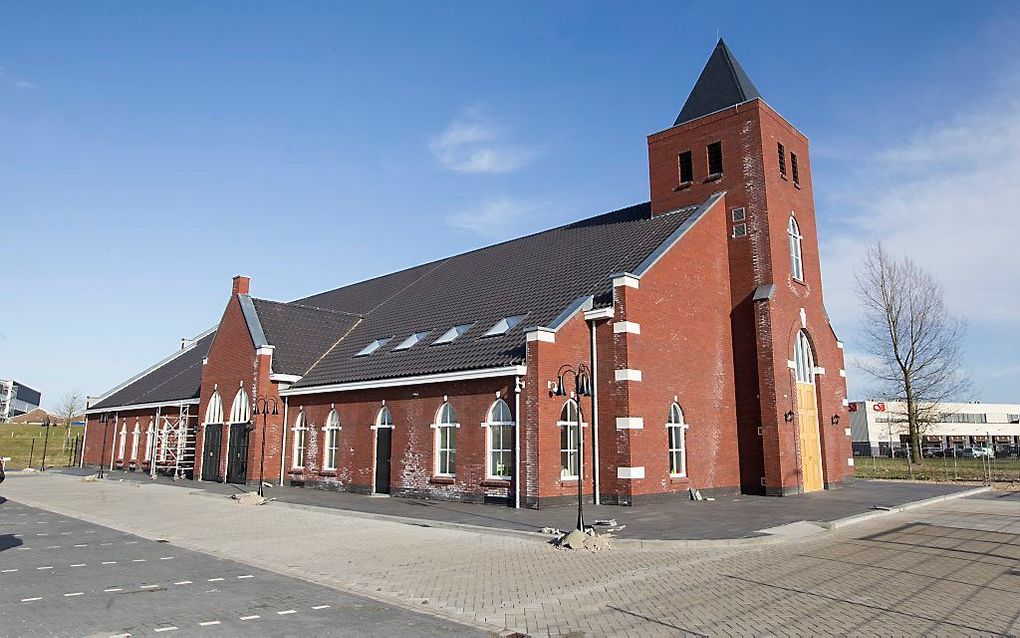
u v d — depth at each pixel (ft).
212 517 63.41
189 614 28.86
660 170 95.30
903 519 60.54
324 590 34.04
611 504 67.87
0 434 218.38
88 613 28.86
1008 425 314.96
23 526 57.21
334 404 90.17
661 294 74.74
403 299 112.16
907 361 143.02
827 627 27.61
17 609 29.48
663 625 28.02
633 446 67.77
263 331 100.63
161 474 119.85
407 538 50.78
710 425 78.64
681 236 79.05
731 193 87.40
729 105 91.20
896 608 30.42
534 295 83.56
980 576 36.86
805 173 96.43
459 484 72.18
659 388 72.28
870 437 260.42
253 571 38.68
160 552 44.80
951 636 26.45
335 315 112.68
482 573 38.22
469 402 72.69
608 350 70.85
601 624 28.25
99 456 145.59
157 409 124.67
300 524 58.65
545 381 66.33
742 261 85.30
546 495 64.90
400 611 30.19
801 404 86.33
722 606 30.81
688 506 66.85
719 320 83.20
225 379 104.27
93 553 44.34
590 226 100.68
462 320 87.97
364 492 83.05
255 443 94.94
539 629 27.58
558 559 42.22
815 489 85.46
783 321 83.35
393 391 81.97
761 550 45.03
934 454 212.64
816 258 95.09
